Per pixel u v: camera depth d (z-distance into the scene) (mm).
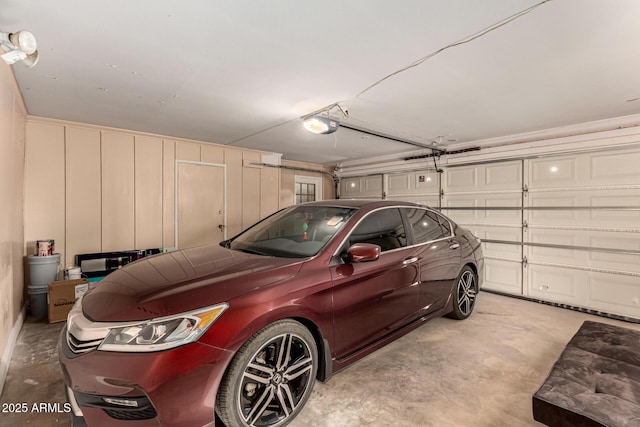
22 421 1768
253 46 2068
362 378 2234
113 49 2109
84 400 1356
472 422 1782
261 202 6207
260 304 1576
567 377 1761
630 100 3068
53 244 3574
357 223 2338
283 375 1694
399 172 6227
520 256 4508
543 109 3371
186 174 5074
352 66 2359
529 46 2043
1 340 2156
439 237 3115
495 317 3602
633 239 3562
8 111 2396
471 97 3014
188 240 5117
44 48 2090
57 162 3859
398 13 1699
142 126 4188
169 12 1693
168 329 1353
